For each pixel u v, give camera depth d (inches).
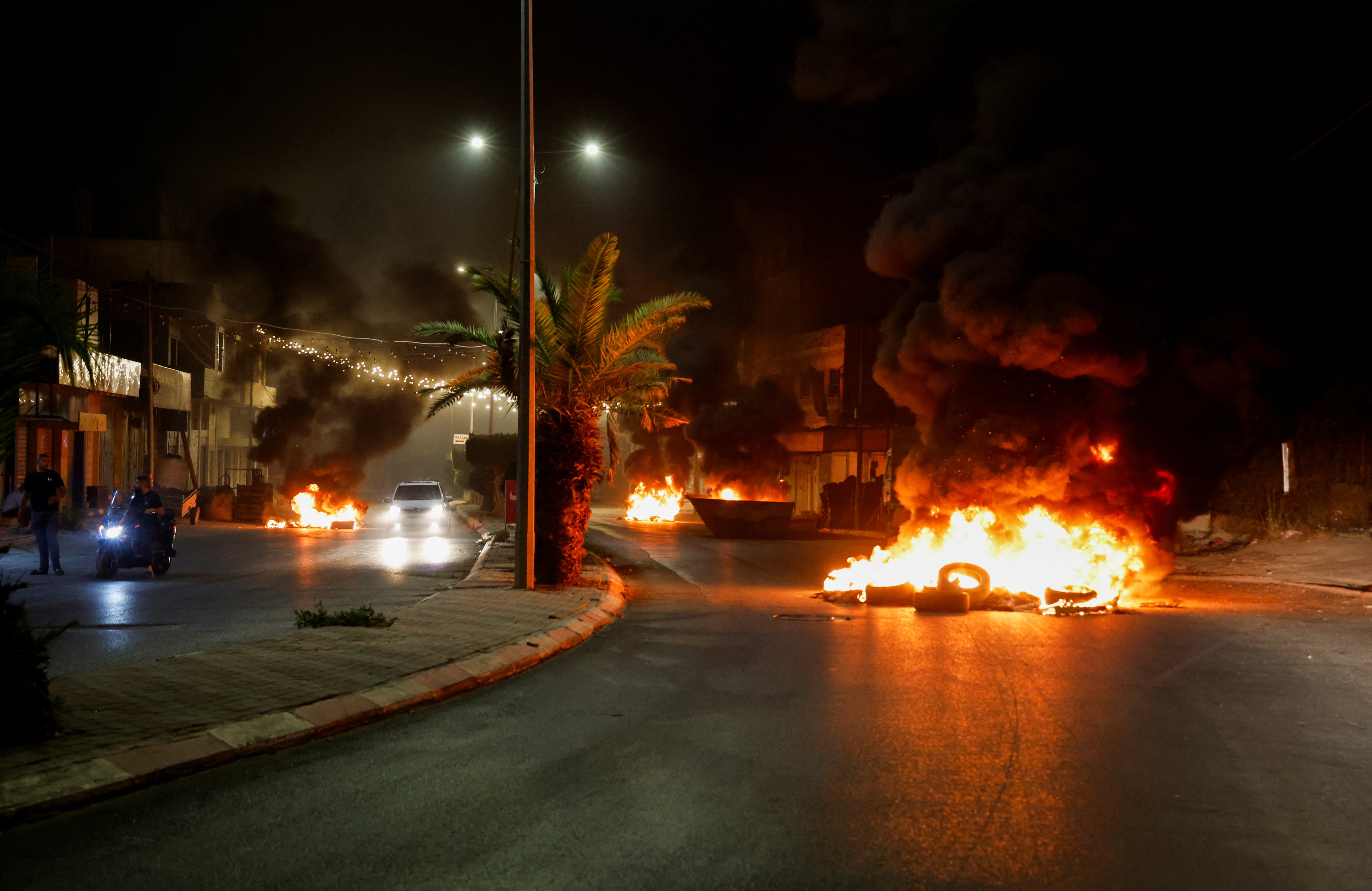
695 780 228.8
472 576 679.1
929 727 283.3
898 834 191.6
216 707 279.9
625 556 948.0
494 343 660.1
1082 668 380.8
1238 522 992.9
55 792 209.3
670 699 323.3
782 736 272.1
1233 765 243.4
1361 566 758.5
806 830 193.6
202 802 212.8
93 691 298.4
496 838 189.5
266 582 682.2
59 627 452.4
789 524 1243.8
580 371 631.2
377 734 275.3
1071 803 212.1
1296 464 997.2
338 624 441.4
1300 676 364.2
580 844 185.9
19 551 917.2
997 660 399.2
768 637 464.1
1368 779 231.6
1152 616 541.0
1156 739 269.0
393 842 187.6
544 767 240.5
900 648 430.3
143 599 573.6
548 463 633.0
